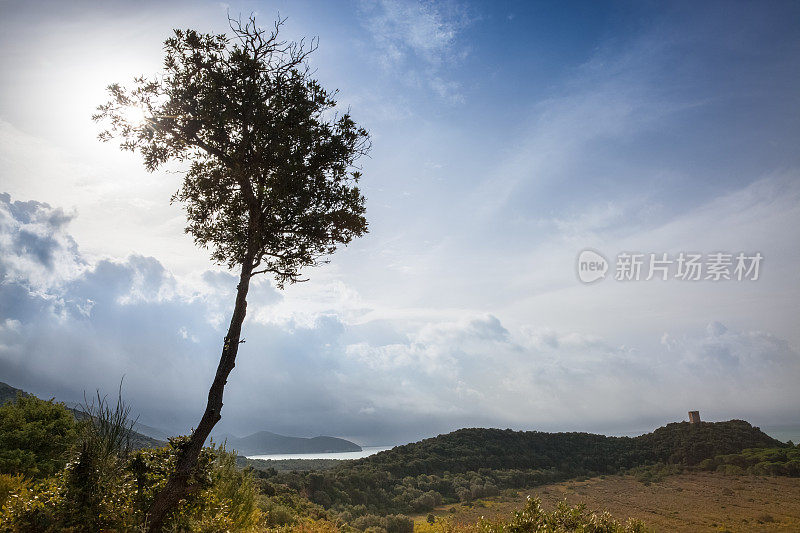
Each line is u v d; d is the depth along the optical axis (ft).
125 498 22.53
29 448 35.94
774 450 269.64
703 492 211.00
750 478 233.76
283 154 31.83
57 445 35.99
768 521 151.02
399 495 213.25
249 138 31.78
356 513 173.27
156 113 30.96
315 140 33.68
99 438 23.09
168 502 23.47
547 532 26.18
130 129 32.50
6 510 19.17
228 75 31.99
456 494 222.89
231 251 35.76
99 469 21.99
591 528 27.48
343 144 34.63
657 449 306.35
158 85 32.73
